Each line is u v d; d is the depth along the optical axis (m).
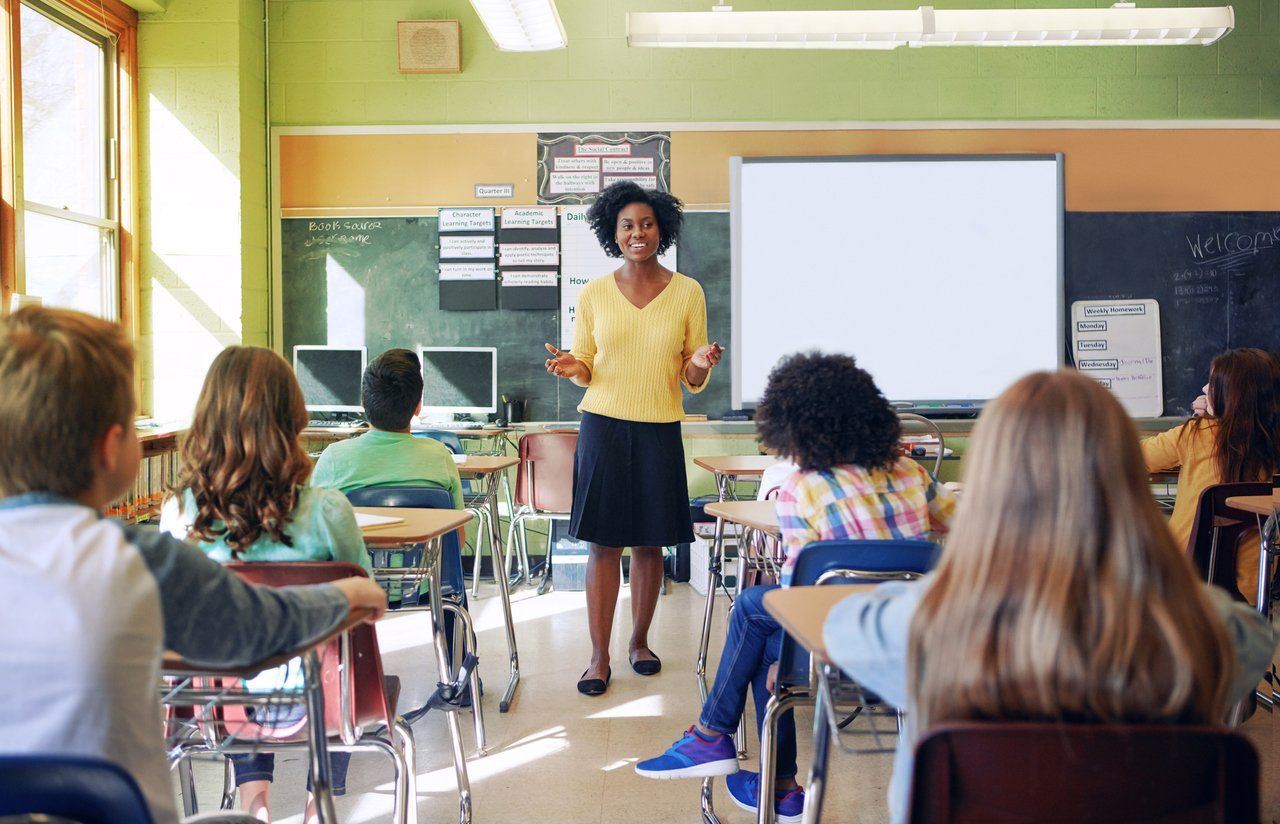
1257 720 2.94
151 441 3.98
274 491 1.73
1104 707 0.91
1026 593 0.92
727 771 2.17
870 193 5.17
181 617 1.10
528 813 2.37
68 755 0.84
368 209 5.18
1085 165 5.18
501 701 3.14
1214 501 2.73
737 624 2.19
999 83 5.14
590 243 5.18
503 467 3.45
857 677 1.13
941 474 5.13
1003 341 5.21
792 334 5.20
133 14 4.74
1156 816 0.93
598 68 5.15
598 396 3.28
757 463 3.74
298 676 1.71
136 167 4.78
